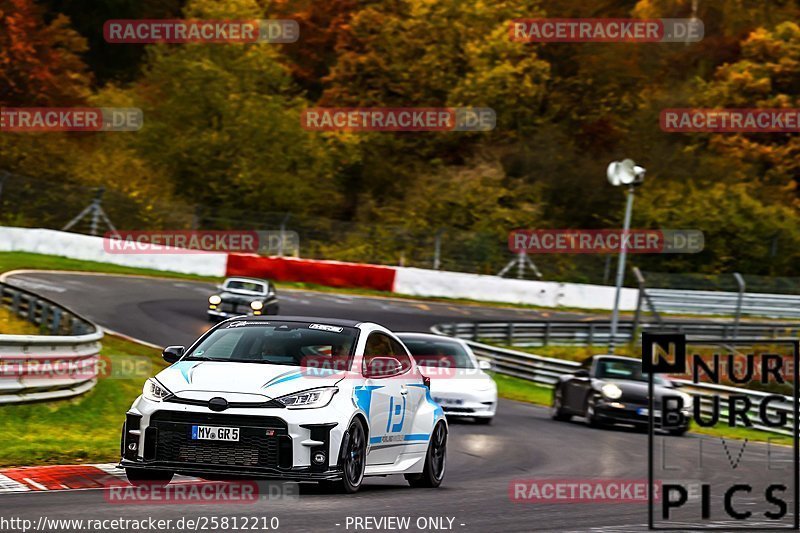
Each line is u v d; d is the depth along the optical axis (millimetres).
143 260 152000
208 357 35625
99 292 122938
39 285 121812
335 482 33562
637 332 132875
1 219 161750
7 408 51875
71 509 28875
